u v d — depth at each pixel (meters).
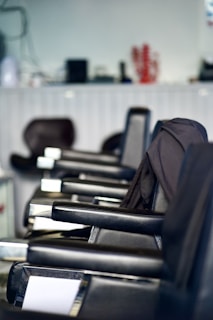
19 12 5.75
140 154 3.26
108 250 1.50
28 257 1.49
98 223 1.84
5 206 4.23
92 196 2.51
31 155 5.07
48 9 5.72
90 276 1.58
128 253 1.50
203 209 1.24
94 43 5.73
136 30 5.66
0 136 5.16
